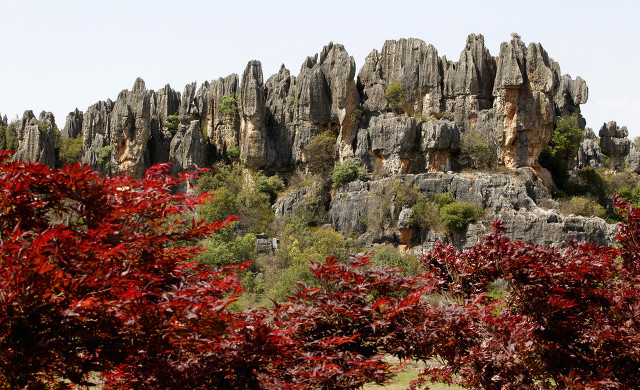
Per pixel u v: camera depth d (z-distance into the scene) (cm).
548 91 8025
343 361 1282
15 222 1066
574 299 1488
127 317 1012
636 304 1392
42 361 998
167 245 1241
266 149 9125
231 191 8719
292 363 1225
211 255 6438
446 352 1466
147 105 9306
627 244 1550
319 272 1446
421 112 8800
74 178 1086
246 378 1123
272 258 6831
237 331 1190
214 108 9862
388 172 8144
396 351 1430
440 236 7106
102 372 1084
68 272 1002
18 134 10206
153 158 9688
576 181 8912
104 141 10112
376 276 1458
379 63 9238
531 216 6962
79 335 971
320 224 8038
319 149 8638
